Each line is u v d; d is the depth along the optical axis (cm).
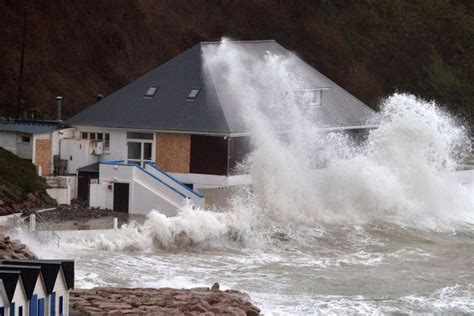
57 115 17475
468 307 11275
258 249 13538
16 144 15388
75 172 15562
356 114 17288
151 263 12350
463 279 12469
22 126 15662
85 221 13562
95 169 15112
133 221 13625
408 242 14438
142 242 13000
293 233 14225
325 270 12606
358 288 11838
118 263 12194
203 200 14550
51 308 8781
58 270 8875
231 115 15462
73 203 14688
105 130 15762
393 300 11406
